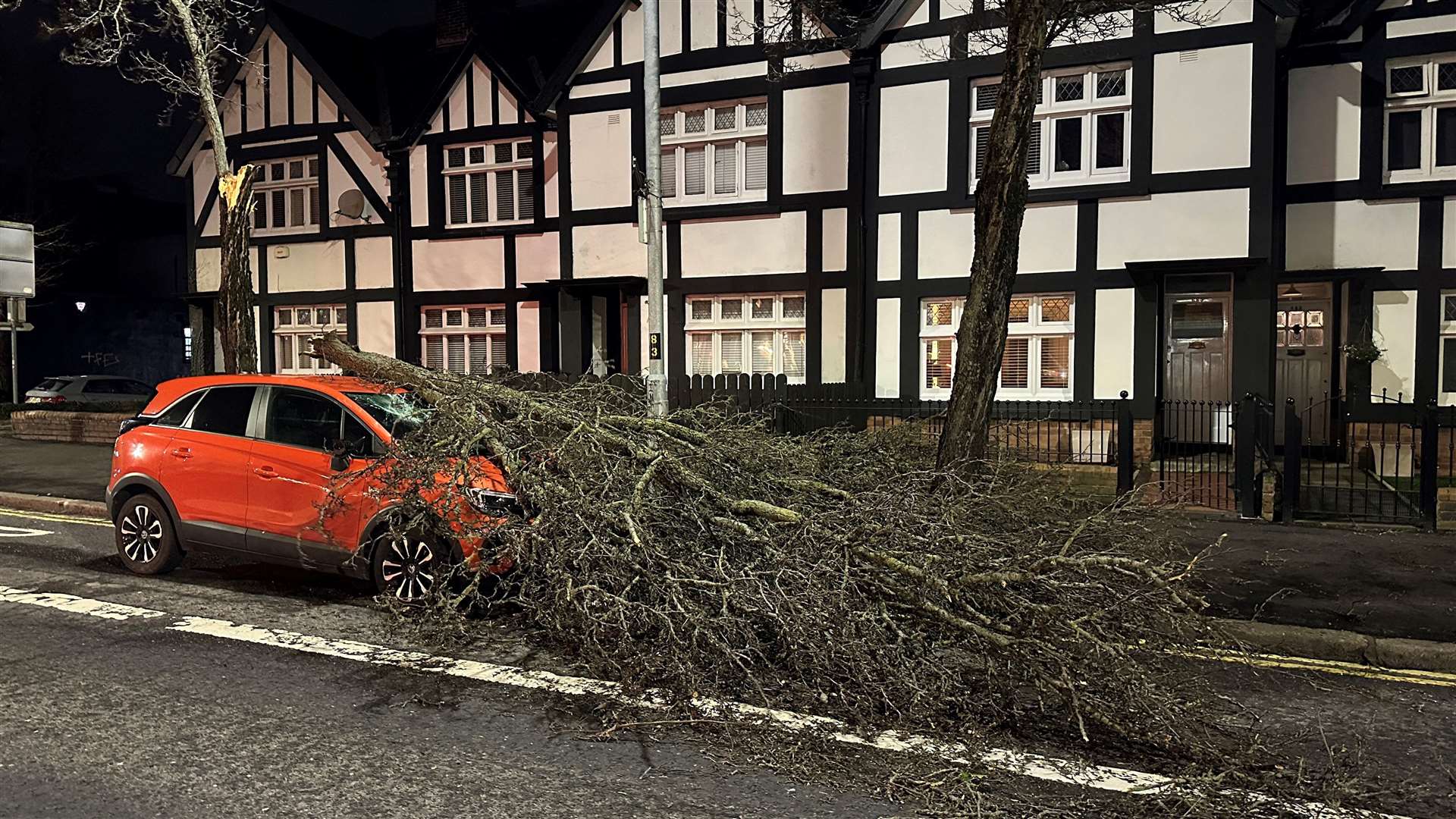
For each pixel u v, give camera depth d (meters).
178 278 32.09
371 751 4.35
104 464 14.11
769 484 6.02
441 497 5.97
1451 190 12.33
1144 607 4.55
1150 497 10.14
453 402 6.42
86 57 13.42
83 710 4.80
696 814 3.76
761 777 4.11
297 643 5.91
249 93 19.41
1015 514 5.59
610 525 5.43
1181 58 12.42
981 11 12.13
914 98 13.80
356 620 6.41
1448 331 12.50
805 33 13.92
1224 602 6.84
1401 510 10.18
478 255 17.45
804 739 4.46
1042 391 13.41
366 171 18.53
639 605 5.02
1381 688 5.42
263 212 19.59
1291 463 9.89
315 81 18.73
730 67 14.87
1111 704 4.38
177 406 7.56
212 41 13.21
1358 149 12.76
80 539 9.19
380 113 18.73
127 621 6.35
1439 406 12.29
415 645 5.89
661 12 15.30
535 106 16.12
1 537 9.29
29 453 15.43
